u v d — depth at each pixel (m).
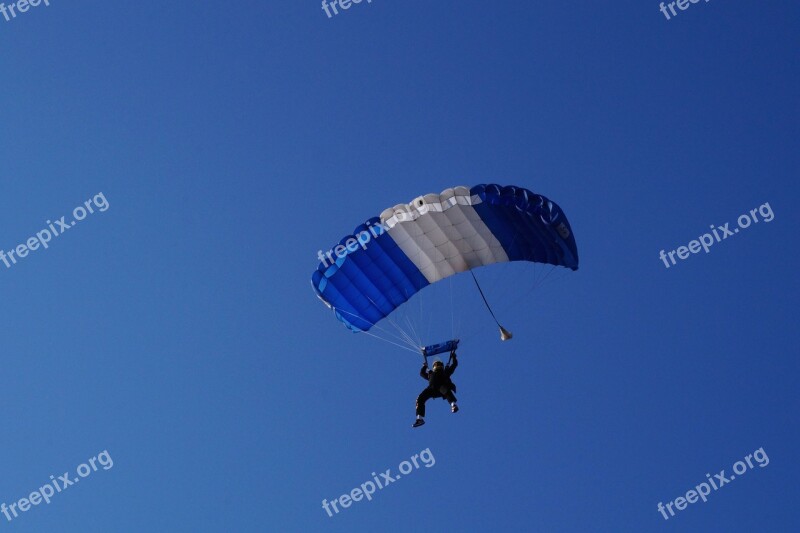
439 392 49.47
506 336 52.47
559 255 52.66
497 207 51.34
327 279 52.91
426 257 53.06
